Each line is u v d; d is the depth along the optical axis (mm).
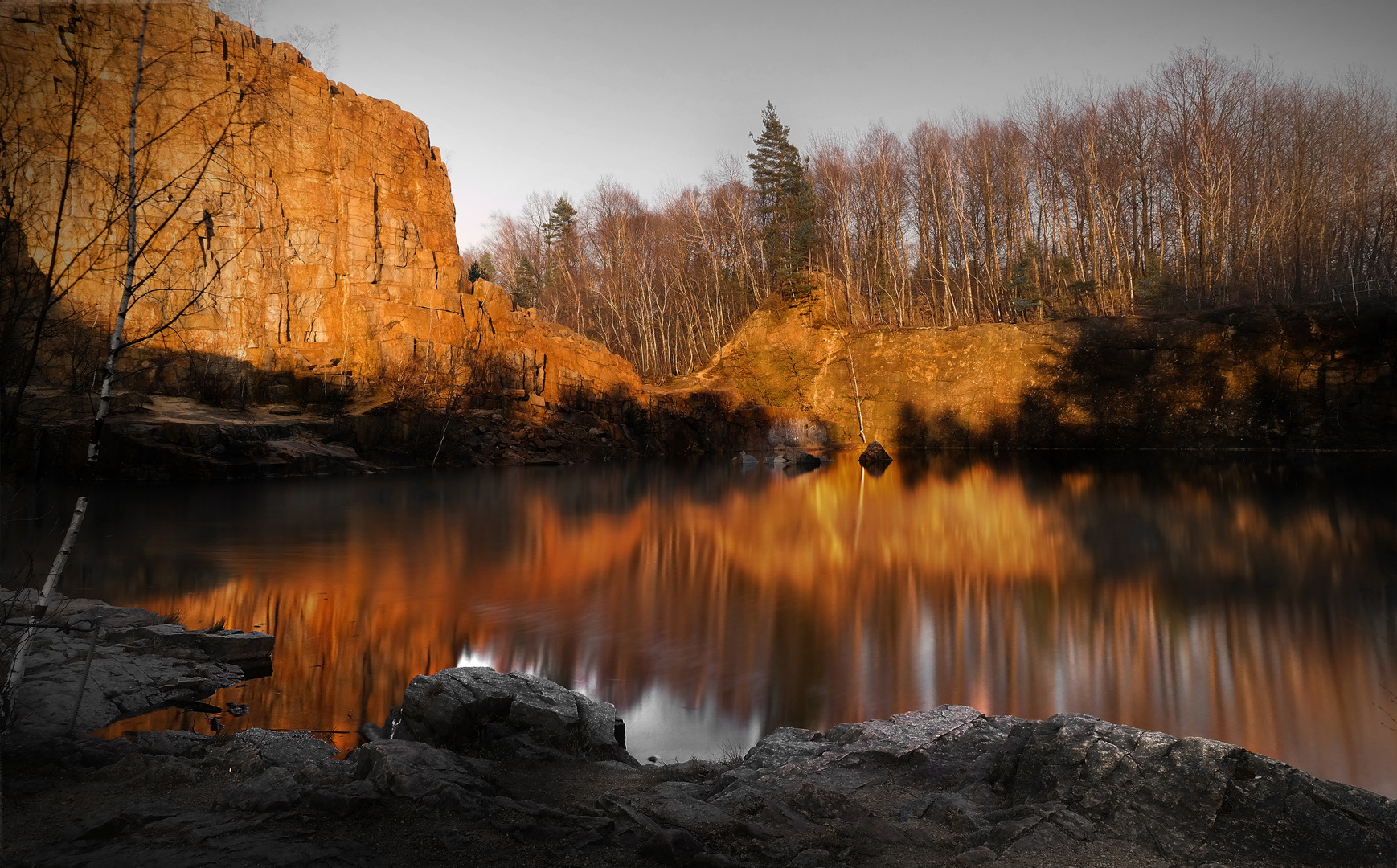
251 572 20234
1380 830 4645
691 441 69188
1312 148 60562
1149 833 4770
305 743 7207
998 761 6035
